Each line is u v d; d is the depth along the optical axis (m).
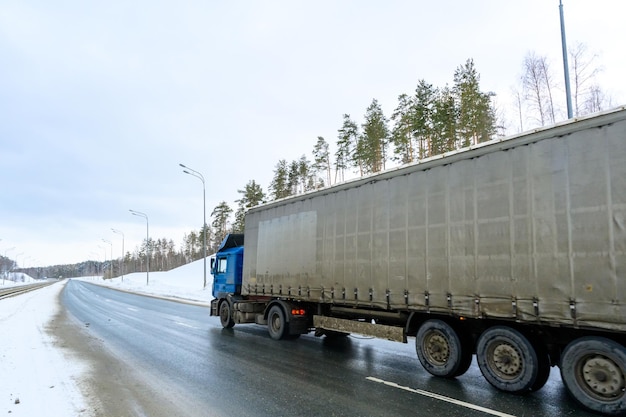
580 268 5.29
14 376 7.03
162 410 5.36
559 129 5.72
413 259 7.61
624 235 4.94
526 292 5.82
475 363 8.23
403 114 38.78
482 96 32.75
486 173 6.56
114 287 61.28
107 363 8.33
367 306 8.67
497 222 6.30
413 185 7.81
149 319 17.14
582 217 5.35
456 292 6.77
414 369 7.79
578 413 5.20
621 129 5.12
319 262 10.13
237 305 13.44
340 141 47.53
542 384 6.01
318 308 10.59
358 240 8.98
